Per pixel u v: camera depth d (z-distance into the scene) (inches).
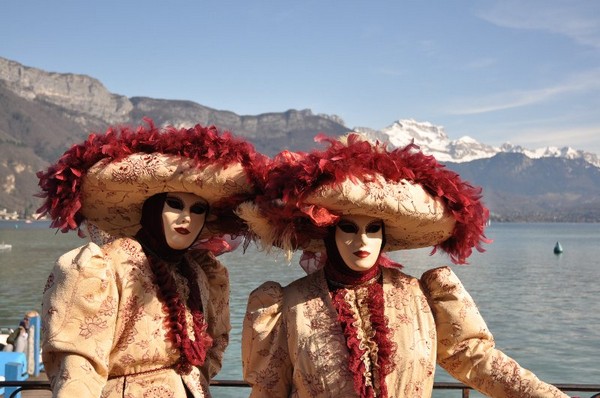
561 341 776.3
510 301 1130.0
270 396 106.6
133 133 107.0
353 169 98.9
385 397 100.6
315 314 106.0
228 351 638.5
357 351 101.7
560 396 102.7
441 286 109.1
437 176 104.3
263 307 107.5
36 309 1049.5
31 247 2849.4
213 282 119.4
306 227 109.0
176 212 107.8
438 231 109.1
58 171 105.1
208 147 103.3
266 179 105.7
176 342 103.0
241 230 117.2
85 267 97.2
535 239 4436.5
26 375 442.0
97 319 97.0
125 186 105.3
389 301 108.2
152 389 101.0
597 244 3602.4
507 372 105.3
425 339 106.0
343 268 107.9
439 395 511.2
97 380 95.4
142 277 103.9
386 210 101.6
